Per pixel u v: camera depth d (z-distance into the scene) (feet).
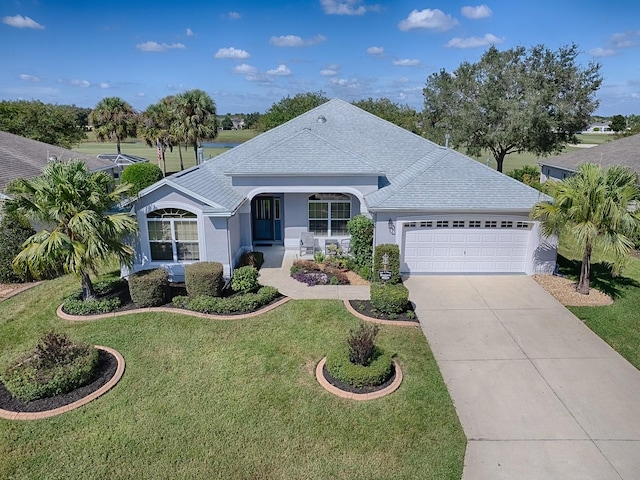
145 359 35.81
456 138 137.69
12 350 37.68
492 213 53.83
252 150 72.13
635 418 29.22
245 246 62.64
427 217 54.13
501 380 33.37
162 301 45.85
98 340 38.70
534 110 122.21
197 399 30.78
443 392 31.73
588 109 127.95
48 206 41.19
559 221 47.16
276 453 25.96
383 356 33.58
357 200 65.51
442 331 41.09
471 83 143.95
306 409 29.76
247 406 30.04
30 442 26.73
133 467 24.95
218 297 47.21
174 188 51.44
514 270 56.54
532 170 127.34
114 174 125.39
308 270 56.54
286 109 221.66
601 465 25.26
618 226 45.14
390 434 27.50
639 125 204.95
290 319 43.19
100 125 167.73
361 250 57.57
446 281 53.88
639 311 45.09
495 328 41.68
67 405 29.78
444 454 25.96
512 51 135.33
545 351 37.55
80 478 24.21
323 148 63.05
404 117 224.74
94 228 41.52
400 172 66.33
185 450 26.17
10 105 148.56
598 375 34.06
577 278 54.95
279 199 67.97
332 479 24.21
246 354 36.65
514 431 27.94
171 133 163.32
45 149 97.66
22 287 53.06
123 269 53.83
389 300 43.29
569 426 28.43
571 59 131.54
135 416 29.04
